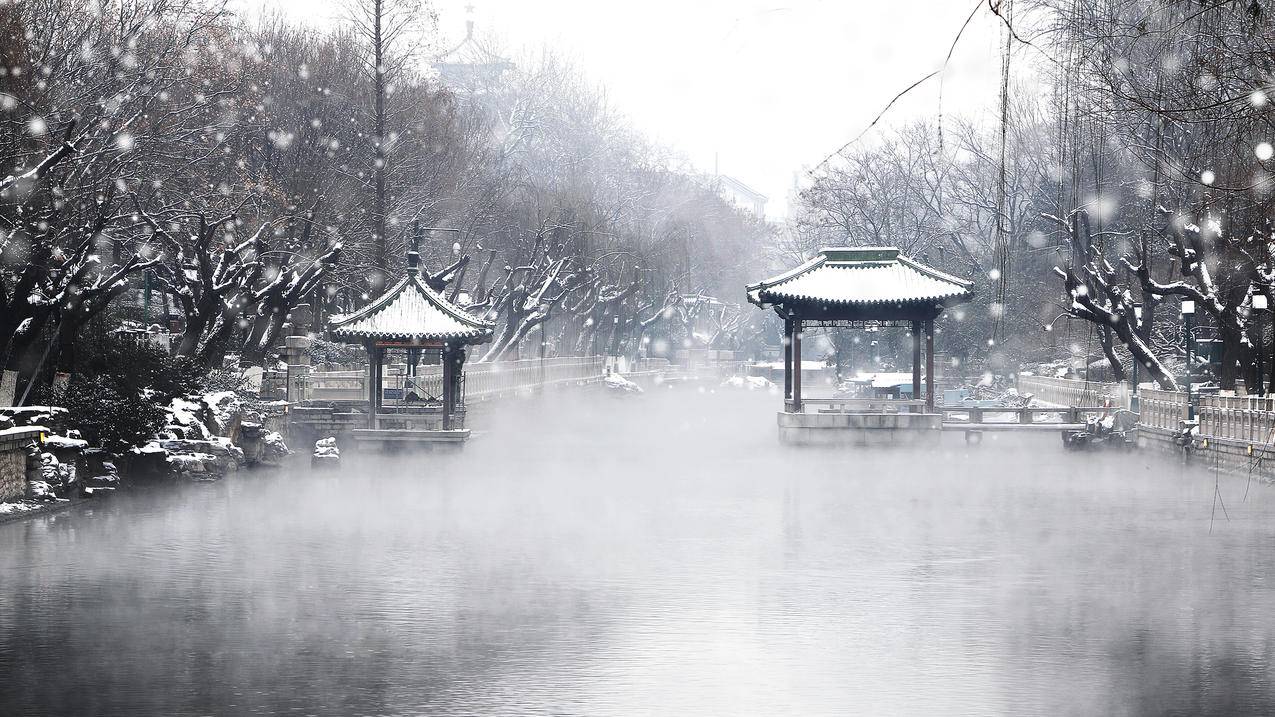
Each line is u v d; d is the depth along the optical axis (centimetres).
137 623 3897
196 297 8806
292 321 12194
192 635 3744
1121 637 3781
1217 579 4725
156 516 6172
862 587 4544
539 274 15838
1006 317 15375
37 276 6769
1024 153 13025
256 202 10019
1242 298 9000
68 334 7581
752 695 3155
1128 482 8025
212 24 9306
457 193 13888
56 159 6266
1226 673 3378
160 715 2980
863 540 5659
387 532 5784
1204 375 11175
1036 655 3566
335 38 12925
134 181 8156
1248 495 7312
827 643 3688
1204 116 3728
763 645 3662
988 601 4303
